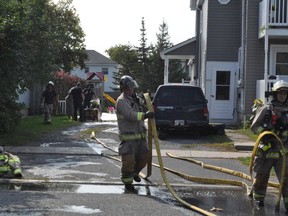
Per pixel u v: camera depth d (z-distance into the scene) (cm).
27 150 1134
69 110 2211
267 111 655
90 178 840
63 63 4478
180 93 1503
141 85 6028
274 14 1714
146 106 846
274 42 1823
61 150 1148
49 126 1750
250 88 1833
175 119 1484
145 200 694
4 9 1306
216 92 2061
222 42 2062
